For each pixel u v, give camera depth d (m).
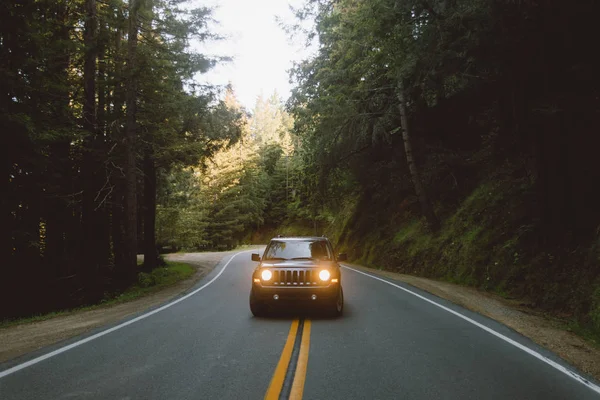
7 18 11.34
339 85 18.70
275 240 9.75
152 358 5.55
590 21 8.70
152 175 22.02
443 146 22.47
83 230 17.22
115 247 20.06
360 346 6.13
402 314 8.77
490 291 12.87
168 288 15.49
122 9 15.89
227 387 4.45
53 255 16.06
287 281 8.22
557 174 11.27
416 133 23.50
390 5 10.80
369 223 28.84
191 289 13.97
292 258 9.06
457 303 10.28
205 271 21.12
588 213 10.65
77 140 15.94
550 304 9.88
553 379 4.73
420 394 4.26
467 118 21.03
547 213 11.70
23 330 8.26
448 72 10.94
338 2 17.06
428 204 20.12
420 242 20.44
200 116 19.30
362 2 13.80
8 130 11.52
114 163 17.61
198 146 19.53
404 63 11.55
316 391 4.33
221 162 51.22
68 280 15.88
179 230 38.09
